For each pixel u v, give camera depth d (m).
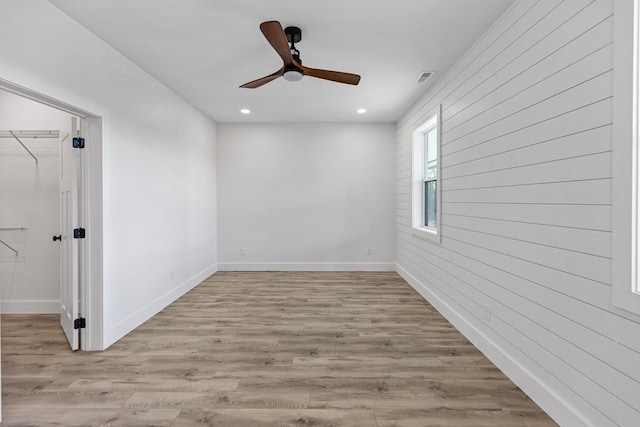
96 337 2.72
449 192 3.34
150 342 2.87
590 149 1.59
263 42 2.79
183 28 2.56
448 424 1.80
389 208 5.76
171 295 4.00
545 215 1.91
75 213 2.70
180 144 4.27
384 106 4.73
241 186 5.77
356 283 4.93
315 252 5.79
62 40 2.30
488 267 2.56
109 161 2.81
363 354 2.64
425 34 2.66
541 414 1.89
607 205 1.50
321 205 5.77
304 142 5.75
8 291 3.63
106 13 2.33
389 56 3.07
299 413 1.90
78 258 2.75
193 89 3.97
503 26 2.35
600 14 1.52
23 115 3.56
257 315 3.56
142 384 2.20
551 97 1.85
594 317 1.57
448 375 2.32
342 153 5.74
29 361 2.53
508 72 2.29
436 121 3.99
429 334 3.04
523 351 2.12
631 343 1.38
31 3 2.06
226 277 5.32
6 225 3.61
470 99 2.87
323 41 2.78
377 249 5.78
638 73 1.35
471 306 2.86
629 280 1.38
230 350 2.71
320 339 2.93
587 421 1.61
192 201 4.69
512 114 2.24
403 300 4.09
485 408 1.94
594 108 1.56
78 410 1.92
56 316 3.54
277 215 5.79
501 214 2.38
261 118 5.41
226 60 3.14
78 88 2.45
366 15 2.39
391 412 1.91
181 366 2.44
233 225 5.80
